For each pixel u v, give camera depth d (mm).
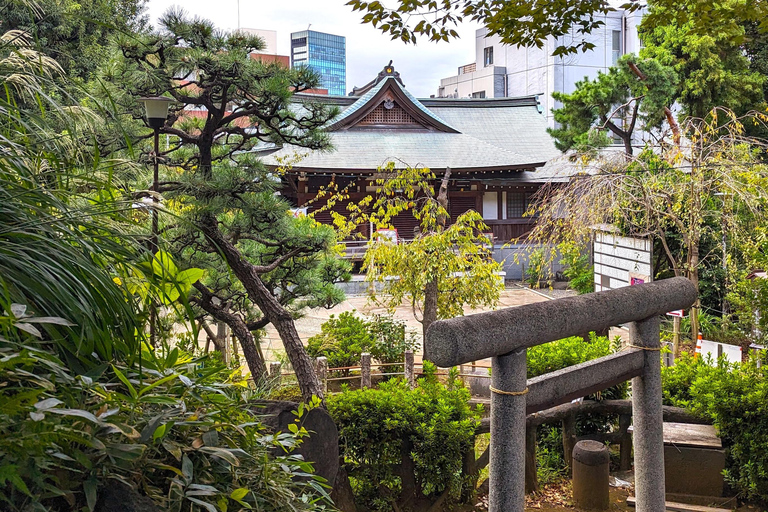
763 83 19500
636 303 3463
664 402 6203
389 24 4773
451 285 10391
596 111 16078
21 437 918
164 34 5188
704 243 12047
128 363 1271
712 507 5199
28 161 1357
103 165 1537
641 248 9805
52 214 1287
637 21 35500
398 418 4715
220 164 6215
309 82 5660
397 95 25875
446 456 4746
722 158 9266
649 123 15070
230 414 1392
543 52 36969
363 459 4789
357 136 25484
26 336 1116
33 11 1629
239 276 5844
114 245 1268
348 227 12125
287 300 8031
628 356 3719
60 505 1061
